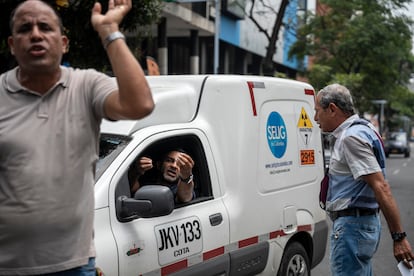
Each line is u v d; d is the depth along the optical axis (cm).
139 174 410
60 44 250
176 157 431
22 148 241
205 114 478
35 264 245
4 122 244
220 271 455
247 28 2889
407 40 2847
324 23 2997
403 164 3534
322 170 634
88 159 251
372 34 2806
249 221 495
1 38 784
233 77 507
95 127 254
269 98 545
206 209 450
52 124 245
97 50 882
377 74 3078
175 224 412
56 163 242
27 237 243
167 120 448
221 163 478
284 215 549
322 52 3100
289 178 565
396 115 7431
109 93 244
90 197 254
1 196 244
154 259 387
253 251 498
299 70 3172
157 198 361
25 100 246
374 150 406
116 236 360
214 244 450
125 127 414
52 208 242
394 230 394
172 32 2253
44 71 244
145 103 236
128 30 932
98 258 341
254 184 507
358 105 3117
